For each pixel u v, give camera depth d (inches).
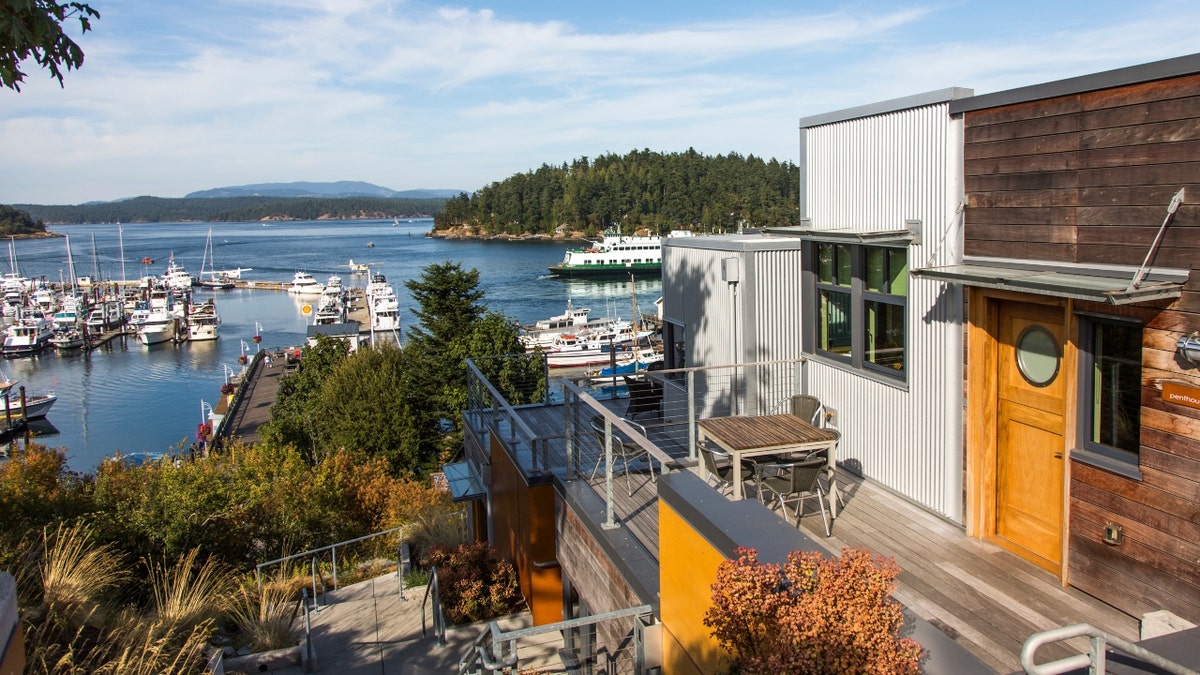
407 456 1243.2
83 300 3796.8
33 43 157.5
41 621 241.9
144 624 262.5
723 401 342.0
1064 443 186.5
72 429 1955.0
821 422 270.4
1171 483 160.7
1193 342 154.5
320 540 619.5
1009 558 205.2
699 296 362.3
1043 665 97.5
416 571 493.4
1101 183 175.6
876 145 255.8
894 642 114.4
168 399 2257.6
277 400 1713.8
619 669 224.2
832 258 290.5
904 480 251.4
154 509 467.2
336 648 369.4
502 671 193.6
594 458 327.0
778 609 120.6
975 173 214.5
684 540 167.9
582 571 264.8
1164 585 163.5
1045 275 182.2
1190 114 155.6
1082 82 177.8
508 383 1217.4
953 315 225.0
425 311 1334.9
